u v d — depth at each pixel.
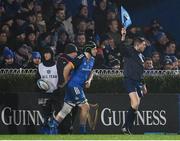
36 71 42.09
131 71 39.81
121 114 43.50
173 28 61.94
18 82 42.91
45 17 52.50
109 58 48.41
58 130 42.00
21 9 51.91
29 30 49.81
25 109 42.38
